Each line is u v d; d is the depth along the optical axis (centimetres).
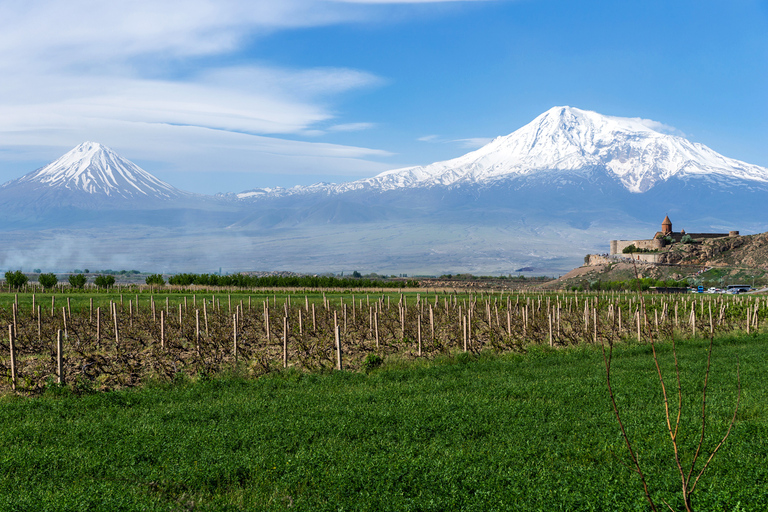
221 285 9431
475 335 3394
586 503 966
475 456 1219
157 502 1014
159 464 1198
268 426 1436
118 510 961
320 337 3334
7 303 5356
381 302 4953
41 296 6575
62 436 1388
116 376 2228
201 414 1587
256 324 3931
